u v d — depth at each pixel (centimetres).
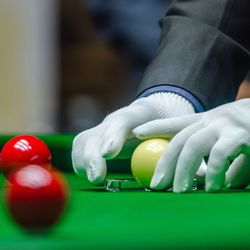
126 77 943
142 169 266
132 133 282
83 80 922
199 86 311
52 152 409
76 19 912
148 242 137
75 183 306
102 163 271
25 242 137
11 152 274
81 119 927
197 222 178
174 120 271
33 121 908
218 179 257
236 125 261
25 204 145
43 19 895
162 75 313
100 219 184
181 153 257
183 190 257
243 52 320
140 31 938
